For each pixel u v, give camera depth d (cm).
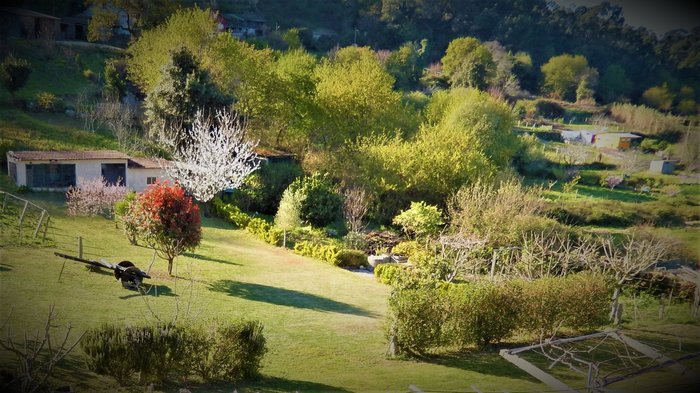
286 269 2064
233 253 2172
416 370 1213
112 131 3094
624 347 1480
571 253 2161
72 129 2956
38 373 968
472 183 3044
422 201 2928
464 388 1113
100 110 3100
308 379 1113
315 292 1802
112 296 1448
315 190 2812
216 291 1638
